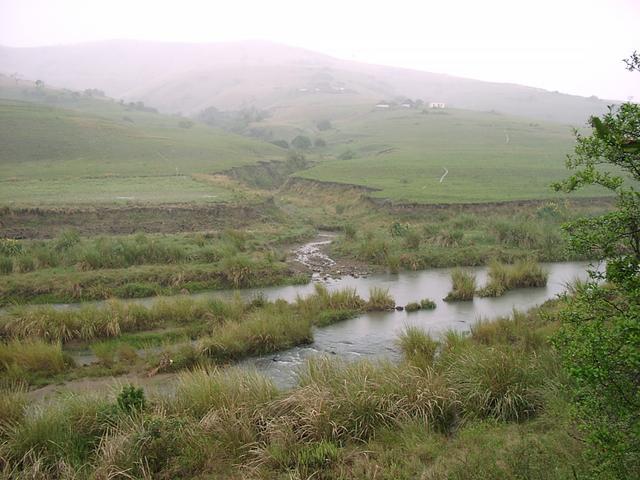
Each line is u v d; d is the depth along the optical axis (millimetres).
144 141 85438
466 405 10016
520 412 9680
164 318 19156
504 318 17453
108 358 15609
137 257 27531
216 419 9773
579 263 29156
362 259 31094
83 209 37156
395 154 81500
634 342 4664
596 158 5645
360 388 10453
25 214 35500
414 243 31750
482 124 120875
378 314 20906
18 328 17484
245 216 41531
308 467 8453
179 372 14672
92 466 8602
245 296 23781
